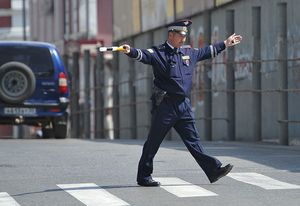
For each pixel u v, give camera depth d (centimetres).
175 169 2391
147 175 2064
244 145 3438
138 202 1842
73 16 9906
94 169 2427
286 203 1811
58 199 1903
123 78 6034
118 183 2130
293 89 3366
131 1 5966
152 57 1955
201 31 4588
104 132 6084
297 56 3534
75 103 6309
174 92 1970
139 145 3397
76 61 6303
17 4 13100
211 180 2014
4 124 4172
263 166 2452
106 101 8600
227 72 3922
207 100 4234
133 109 5391
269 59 3716
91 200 1880
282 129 3397
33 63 4059
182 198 1888
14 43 4053
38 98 4056
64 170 2411
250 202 1827
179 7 4912
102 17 9681
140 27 5731
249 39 4016
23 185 2125
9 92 3991
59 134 4231
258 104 3703
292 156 2761
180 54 1977
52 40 10694
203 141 3972
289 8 3609
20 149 3153
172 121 1991
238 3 4169
